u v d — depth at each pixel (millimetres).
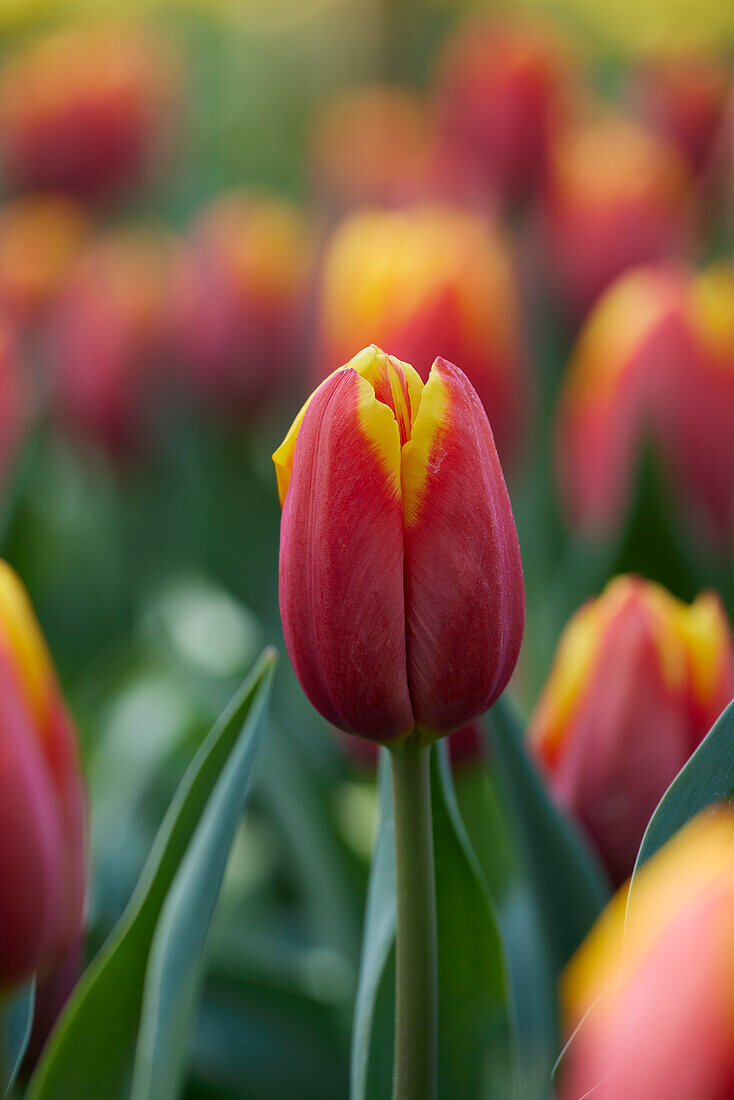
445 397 584
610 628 661
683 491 860
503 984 637
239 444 1115
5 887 600
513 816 644
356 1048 623
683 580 810
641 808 657
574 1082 559
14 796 599
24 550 987
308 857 794
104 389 1108
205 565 1097
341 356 875
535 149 1340
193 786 626
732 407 854
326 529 582
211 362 1120
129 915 643
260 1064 769
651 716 655
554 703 672
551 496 1007
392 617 583
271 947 812
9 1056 634
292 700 916
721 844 498
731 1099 453
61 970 648
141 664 938
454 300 858
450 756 742
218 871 616
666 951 467
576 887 644
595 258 1152
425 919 596
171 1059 620
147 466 1144
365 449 580
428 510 582
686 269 1198
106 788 867
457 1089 640
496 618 586
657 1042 460
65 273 1347
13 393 1000
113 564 1132
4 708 599
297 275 1157
